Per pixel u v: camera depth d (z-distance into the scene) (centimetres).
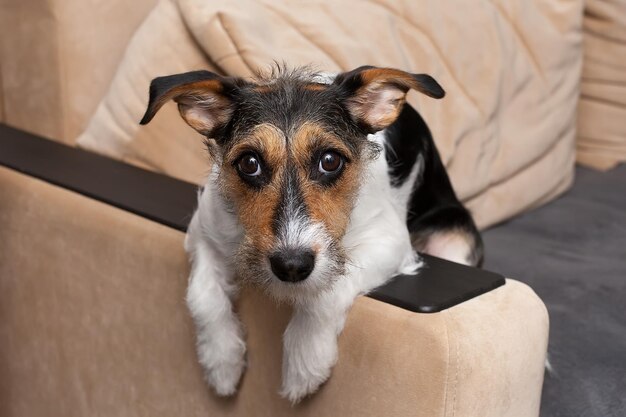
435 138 120
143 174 102
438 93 76
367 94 80
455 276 79
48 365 104
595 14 154
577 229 132
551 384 94
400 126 99
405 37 121
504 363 73
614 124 158
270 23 109
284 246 70
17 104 125
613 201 143
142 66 109
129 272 91
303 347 76
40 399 107
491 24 130
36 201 100
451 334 72
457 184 122
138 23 123
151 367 92
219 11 104
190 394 88
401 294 75
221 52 104
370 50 114
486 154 127
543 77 137
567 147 144
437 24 124
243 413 84
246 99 78
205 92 78
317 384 77
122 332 94
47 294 101
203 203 83
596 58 156
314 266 70
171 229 89
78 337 99
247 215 74
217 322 82
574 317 106
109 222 92
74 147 113
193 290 82
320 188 74
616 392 94
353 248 78
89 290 96
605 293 112
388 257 78
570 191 148
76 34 117
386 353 74
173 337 88
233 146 76
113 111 111
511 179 133
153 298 90
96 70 120
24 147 111
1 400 113
